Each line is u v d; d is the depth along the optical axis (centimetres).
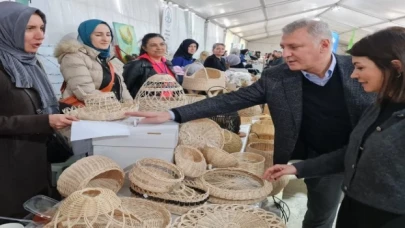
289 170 129
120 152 127
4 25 121
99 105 136
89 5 292
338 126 141
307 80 140
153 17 464
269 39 1944
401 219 94
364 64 94
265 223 101
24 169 128
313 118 143
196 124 155
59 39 247
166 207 106
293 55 127
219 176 135
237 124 204
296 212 255
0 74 118
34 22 127
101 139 125
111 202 82
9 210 124
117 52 336
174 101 159
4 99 120
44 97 135
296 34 124
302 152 161
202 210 106
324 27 125
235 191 117
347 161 108
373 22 1063
